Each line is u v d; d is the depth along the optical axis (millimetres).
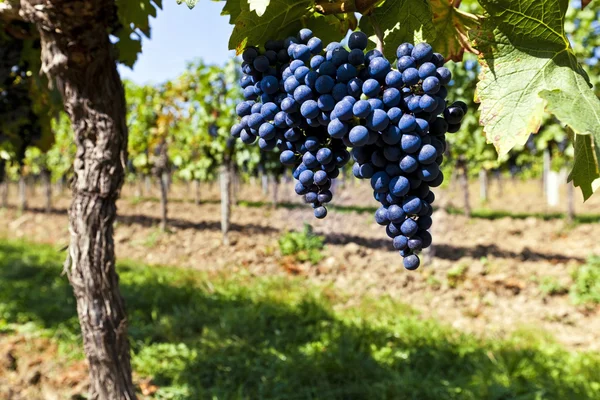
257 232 14164
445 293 8539
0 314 7145
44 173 20578
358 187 18266
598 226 12844
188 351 5875
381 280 9344
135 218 16750
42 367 5402
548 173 19094
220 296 8227
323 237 12172
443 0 1471
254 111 1413
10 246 13789
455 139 13117
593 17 9812
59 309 7242
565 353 5879
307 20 1435
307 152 1356
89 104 2418
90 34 2242
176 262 11625
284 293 8359
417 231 1249
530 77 1154
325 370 5285
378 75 1182
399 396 4711
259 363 5508
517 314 7547
